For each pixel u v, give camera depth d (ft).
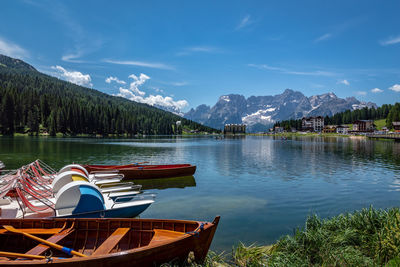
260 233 38.83
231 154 177.37
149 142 353.92
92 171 82.74
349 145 273.95
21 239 31.12
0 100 497.46
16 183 42.96
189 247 28.27
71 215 40.40
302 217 46.55
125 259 24.58
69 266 23.31
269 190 68.69
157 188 71.82
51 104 584.81
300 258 27.71
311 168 110.63
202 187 72.95
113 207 44.32
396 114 593.42
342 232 32.53
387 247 26.53
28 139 354.33
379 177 88.22
